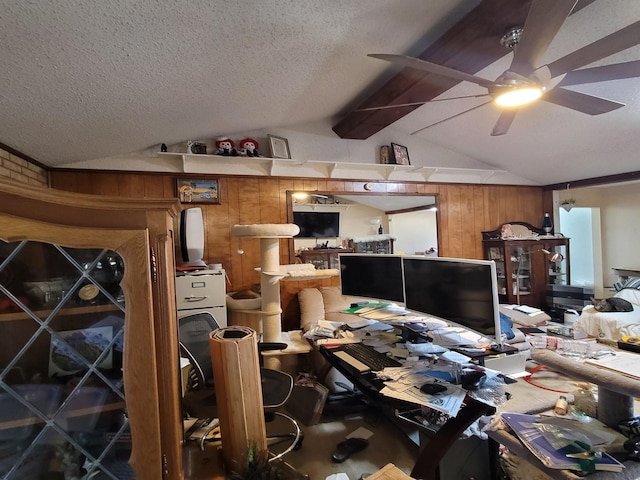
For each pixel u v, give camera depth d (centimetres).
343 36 200
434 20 205
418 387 156
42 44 128
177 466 105
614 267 579
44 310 93
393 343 218
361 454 216
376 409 267
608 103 210
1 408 92
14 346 92
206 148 359
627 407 124
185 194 351
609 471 105
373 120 347
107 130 249
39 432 95
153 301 100
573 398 147
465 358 183
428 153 464
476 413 148
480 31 200
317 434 240
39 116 190
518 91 184
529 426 128
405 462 208
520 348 210
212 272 293
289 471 162
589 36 227
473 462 168
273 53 196
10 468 93
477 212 498
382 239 437
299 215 399
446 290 183
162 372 103
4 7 105
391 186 443
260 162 379
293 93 279
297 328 395
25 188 84
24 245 88
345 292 266
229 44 171
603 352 198
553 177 506
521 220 529
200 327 223
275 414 223
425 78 257
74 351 96
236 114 297
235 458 146
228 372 148
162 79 188
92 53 143
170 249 109
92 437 98
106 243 93
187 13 135
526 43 158
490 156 471
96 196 92
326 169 411
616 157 414
